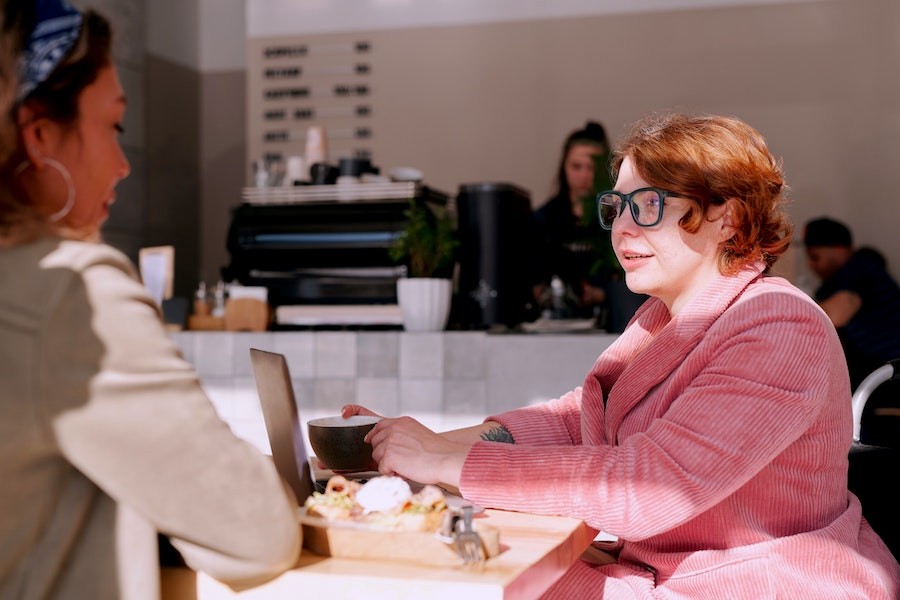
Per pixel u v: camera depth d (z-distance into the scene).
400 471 1.21
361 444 1.29
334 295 3.13
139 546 0.86
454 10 6.03
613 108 5.84
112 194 0.99
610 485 1.10
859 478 1.48
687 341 1.24
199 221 6.66
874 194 5.48
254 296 3.03
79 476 0.86
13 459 0.81
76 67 0.90
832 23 5.51
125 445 0.83
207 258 6.66
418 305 2.81
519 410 1.62
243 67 6.62
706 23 5.68
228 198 6.64
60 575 0.85
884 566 1.24
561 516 1.13
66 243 0.88
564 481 1.12
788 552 1.15
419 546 0.93
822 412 1.17
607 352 1.49
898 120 5.43
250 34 6.30
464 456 1.19
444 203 3.36
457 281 3.38
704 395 1.13
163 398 0.84
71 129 0.91
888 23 5.43
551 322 2.98
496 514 1.15
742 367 1.13
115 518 0.87
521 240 3.29
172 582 0.94
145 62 6.00
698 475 1.08
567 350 2.68
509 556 0.95
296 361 2.86
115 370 0.83
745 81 5.64
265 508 0.88
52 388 0.81
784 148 5.59
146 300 0.89
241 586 0.91
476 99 6.02
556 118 5.91
